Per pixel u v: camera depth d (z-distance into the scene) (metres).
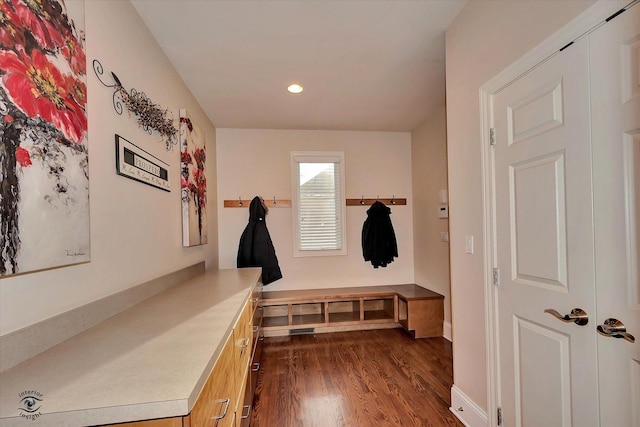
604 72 1.01
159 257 1.77
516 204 1.41
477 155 1.66
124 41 1.44
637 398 0.94
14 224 0.77
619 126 0.98
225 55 2.08
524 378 1.38
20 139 0.80
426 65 2.30
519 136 1.38
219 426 0.93
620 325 0.98
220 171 3.68
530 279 1.34
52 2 0.94
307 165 3.85
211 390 0.84
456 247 1.88
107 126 1.26
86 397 0.63
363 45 2.03
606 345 1.03
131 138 1.46
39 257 0.86
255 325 2.20
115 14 1.36
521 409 1.40
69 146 0.99
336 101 2.96
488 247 1.59
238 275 2.37
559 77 1.17
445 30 1.90
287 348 3.03
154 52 1.83
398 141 3.98
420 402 2.06
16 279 0.81
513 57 1.39
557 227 1.20
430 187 3.50
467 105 1.73
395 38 1.96
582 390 1.11
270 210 3.76
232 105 2.96
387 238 3.76
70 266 1.01
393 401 2.07
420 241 3.79
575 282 1.13
